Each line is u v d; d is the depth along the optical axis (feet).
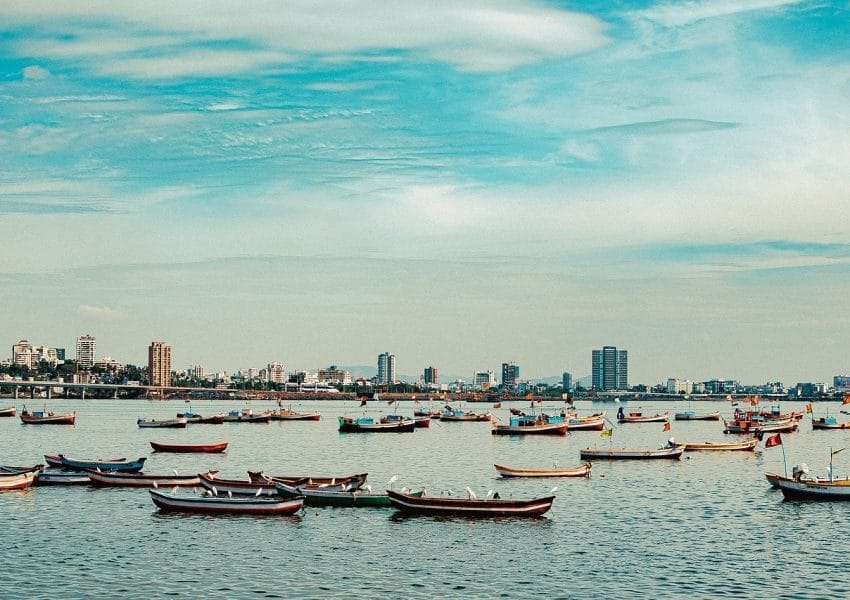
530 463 556.92
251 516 328.29
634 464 533.55
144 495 378.73
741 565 261.44
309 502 351.46
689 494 396.16
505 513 330.54
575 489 414.82
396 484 437.58
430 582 242.99
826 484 370.32
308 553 273.33
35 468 405.59
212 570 253.03
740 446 625.41
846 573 253.44
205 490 386.11
